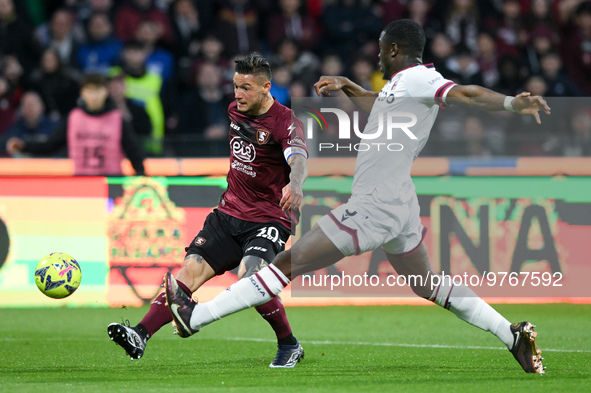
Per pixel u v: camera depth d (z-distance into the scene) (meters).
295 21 45.06
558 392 13.94
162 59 40.94
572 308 28.83
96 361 18.77
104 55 42.06
